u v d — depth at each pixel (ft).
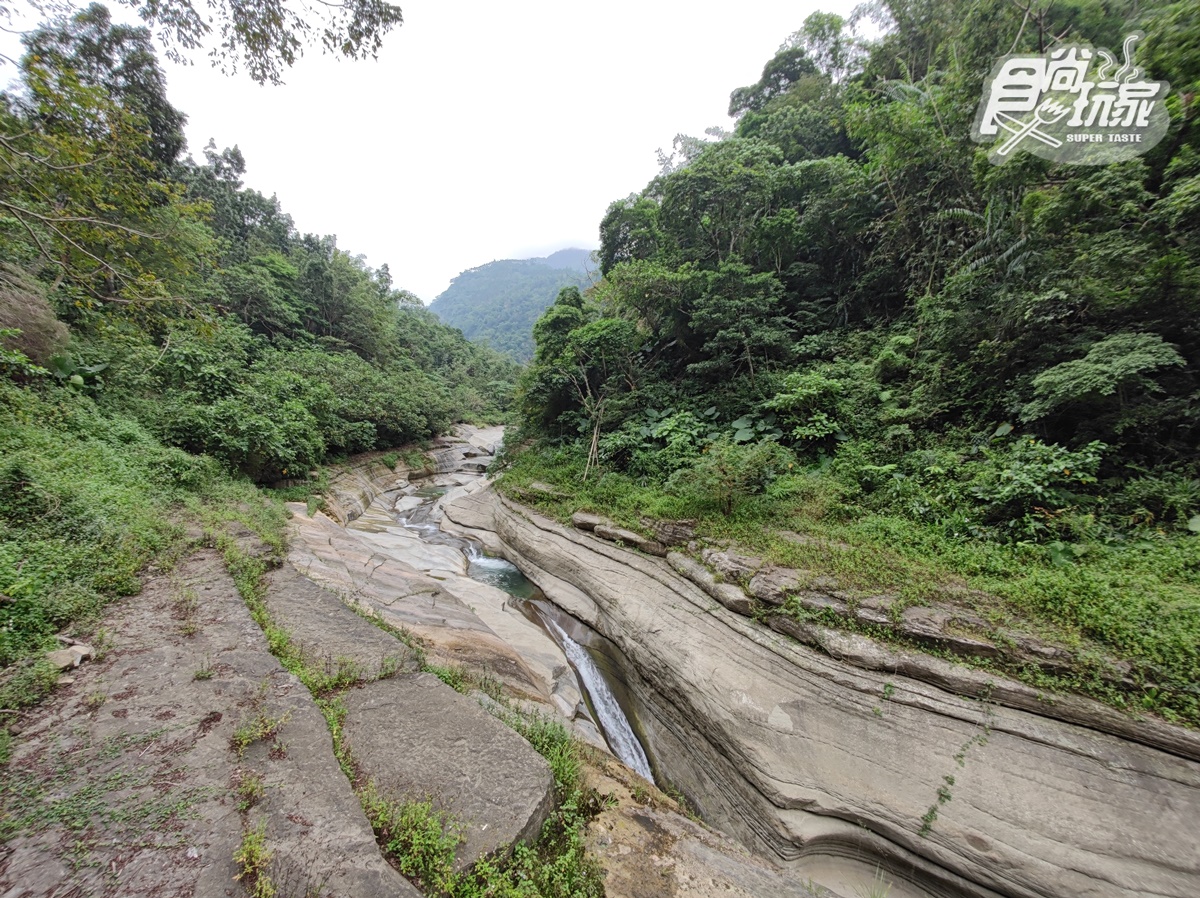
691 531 25.27
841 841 14.28
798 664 17.33
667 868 10.10
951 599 16.28
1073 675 13.08
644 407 41.55
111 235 24.66
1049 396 19.61
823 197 39.37
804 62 66.54
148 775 8.01
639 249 56.34
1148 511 16.66
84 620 12.04
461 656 18.11
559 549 33.47
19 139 19.97
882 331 34.55
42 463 16.90
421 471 70.18
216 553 18.02
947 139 29.37
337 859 7.04
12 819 6.88
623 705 23.59
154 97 50.03
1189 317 18.15
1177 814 11.14
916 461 23.85
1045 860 11.66
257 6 17.39
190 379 33.09
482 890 7.45
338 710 10.89
